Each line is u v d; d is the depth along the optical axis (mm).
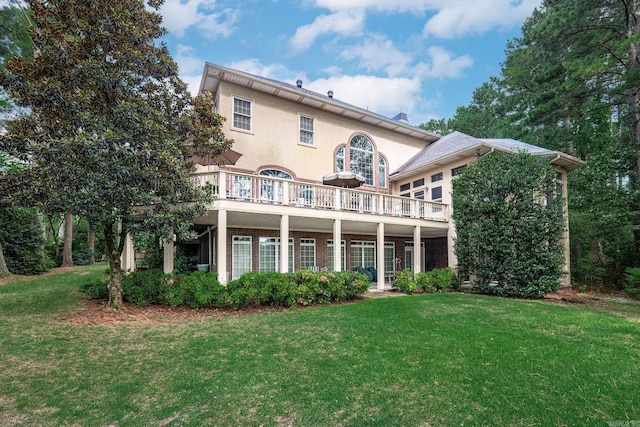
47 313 8836
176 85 10367
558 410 3891
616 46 14625
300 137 17094
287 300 10117
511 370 5023
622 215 15281
